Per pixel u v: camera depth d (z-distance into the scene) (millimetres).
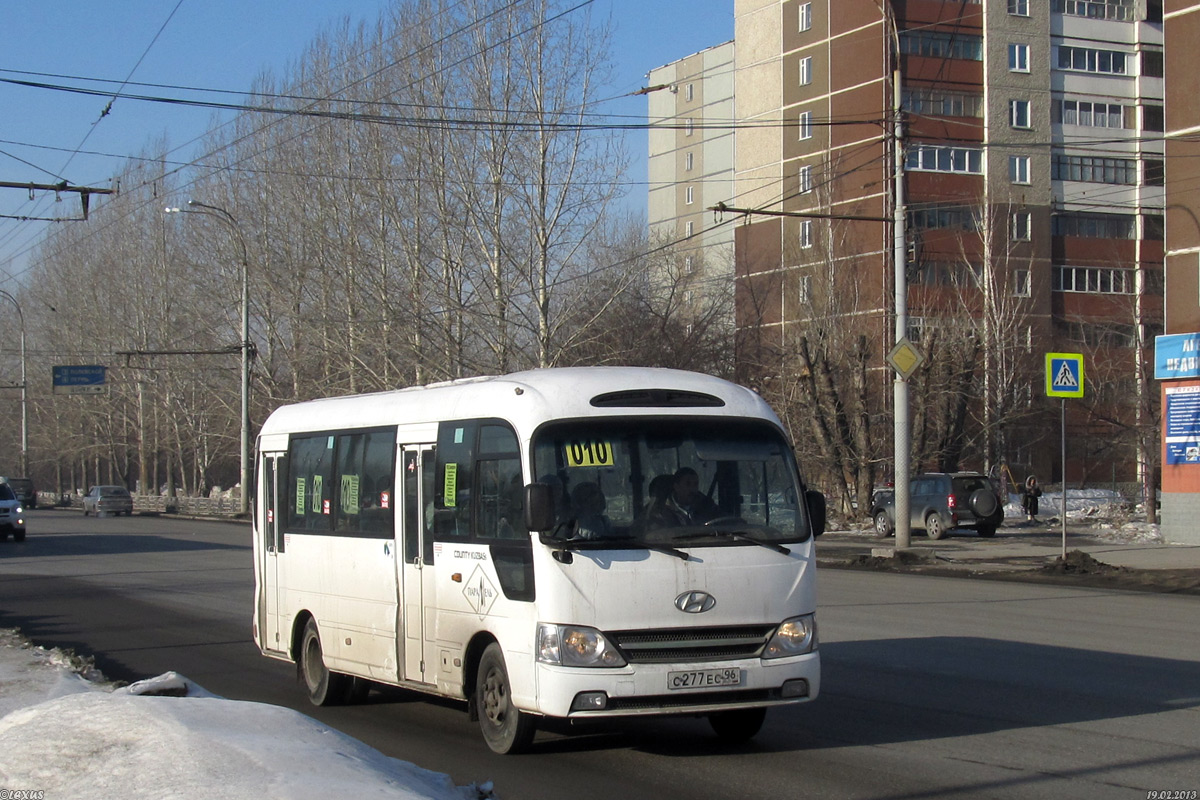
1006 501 42188
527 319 34812
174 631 15328
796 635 7543
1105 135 57938
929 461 38000
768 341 51531
